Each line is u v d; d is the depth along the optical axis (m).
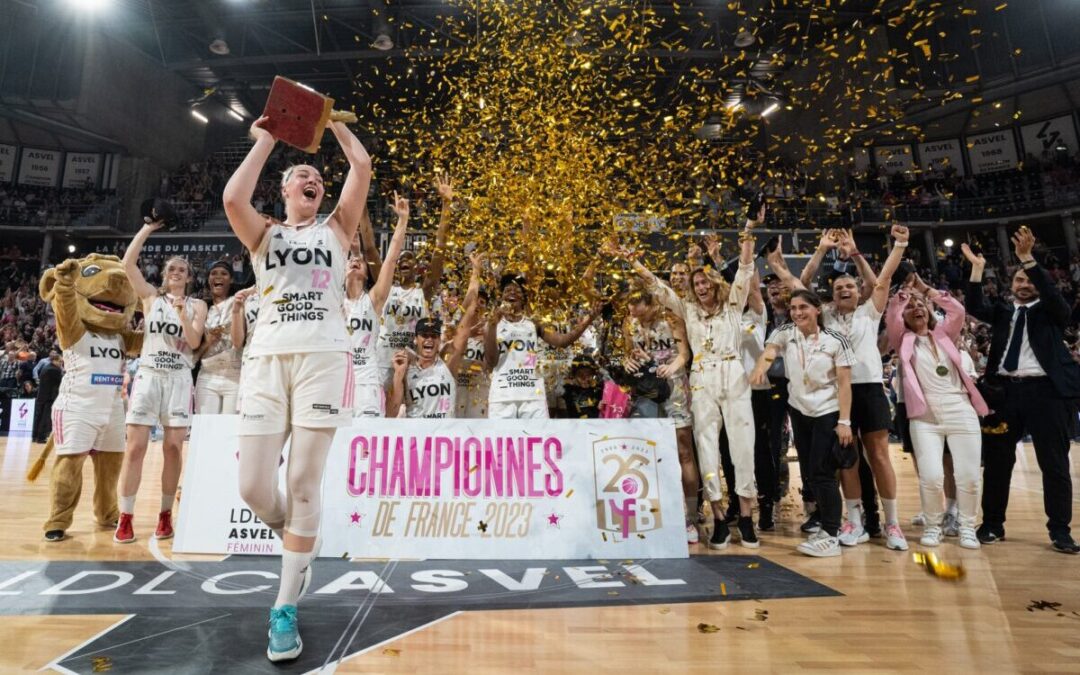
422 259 4.74
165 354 3.65
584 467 3.37
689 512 3.86
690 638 2.10
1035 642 2.07
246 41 16.86
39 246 18.23
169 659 1.87
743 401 3.54
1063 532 3.42
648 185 4.25
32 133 17.44
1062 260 17.02
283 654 1.85
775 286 4.68
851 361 3.44
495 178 4.19
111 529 3.76
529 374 3.91
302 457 2.00
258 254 2.16
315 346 2.04
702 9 13.59
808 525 3.87
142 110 18.11
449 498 3.29
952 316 3.76
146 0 15.44
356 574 2.85
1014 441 3.69
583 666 1.87
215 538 3.21
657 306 4.02
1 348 14.12
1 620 2.18
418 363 3.99
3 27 15.59
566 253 4.07
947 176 17.58
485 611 2.36
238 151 21.36
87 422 3.52
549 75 4.46
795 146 17.08
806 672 1.84
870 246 16.72
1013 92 15.82
